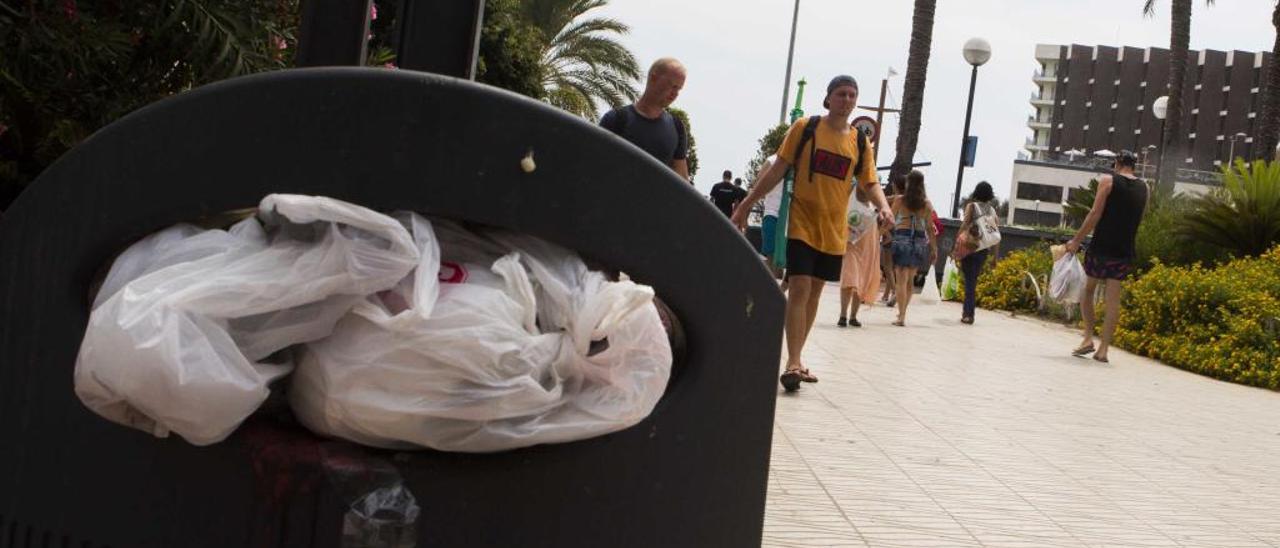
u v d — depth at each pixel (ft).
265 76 6.61
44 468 6.89
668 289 7.04
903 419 23.80
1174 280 44.80
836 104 24.59
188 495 6.63
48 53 15.58
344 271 6.29
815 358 32.45
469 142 6.61
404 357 6.33
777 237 26.55
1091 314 40.68
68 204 6.82
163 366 5.99
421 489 6.57
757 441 7.42
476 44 8.59
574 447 6.84
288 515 6.48
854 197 42.24
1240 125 485.97
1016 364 36.42
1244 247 56.75
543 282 6.77
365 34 8.68
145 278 6.27
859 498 16.94
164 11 17.02
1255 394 35.60
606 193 6.82
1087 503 18.10
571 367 6.68
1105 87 542.16
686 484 7.22
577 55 133.59
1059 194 237.25
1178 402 31.37
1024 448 22.03
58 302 6.86
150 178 6.69
